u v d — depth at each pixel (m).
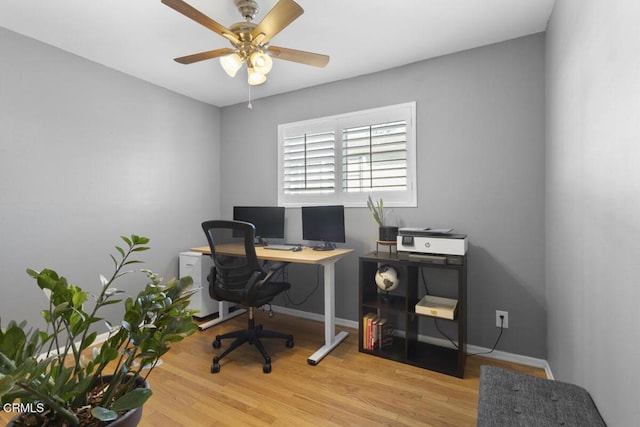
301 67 2.80
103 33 2.27
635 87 0.87
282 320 3.26
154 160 3.18
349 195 3.04
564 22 1.67
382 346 2.50
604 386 1.09
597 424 1.05
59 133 2.48
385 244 2.54
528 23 2.14
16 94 2.25
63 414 0.68
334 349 2.58
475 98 2.47
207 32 2.27
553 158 1.96
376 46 2.44
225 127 3.84
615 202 1.01
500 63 2.38
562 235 1.73
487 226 2.43
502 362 2.34
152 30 2.23
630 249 0.90
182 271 3.33
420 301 2.41
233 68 2.04
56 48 2.46
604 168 1.10
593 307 1.22
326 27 2.19
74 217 2.57
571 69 1.53
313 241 3.23
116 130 2.86
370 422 1.70
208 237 2.47
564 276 1.68
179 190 3.41
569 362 1.58
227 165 3.83
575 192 1.47
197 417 1.73
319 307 3.25
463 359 2.13
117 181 2.87
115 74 2.85
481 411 1.12
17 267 2.26
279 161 3.44
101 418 0.62
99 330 2.71
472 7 1.97
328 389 2.00
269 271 2.44
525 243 2.30
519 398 1.20
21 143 2.28
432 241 2.24
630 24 0.90
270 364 2.24
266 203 3.54
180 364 2.33
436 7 1.97
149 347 0.81
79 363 0.77
